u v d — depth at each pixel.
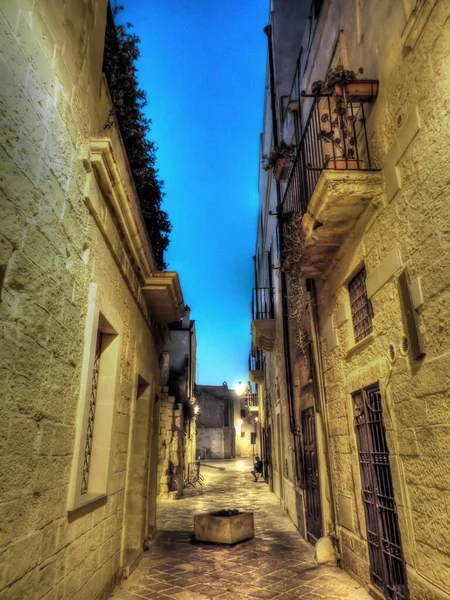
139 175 5.99
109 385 4.28
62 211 2.82
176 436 13.51
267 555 5.89
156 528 7.65
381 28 4.06
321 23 6.27
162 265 7.46
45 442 2.51
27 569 2.24
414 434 3.33
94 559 3.58
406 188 3.54
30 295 2.32
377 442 4.17
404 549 3.45
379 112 4.12
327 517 5.66
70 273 2.98
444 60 2.95
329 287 5.74
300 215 5.40
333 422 5.51
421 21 3.21
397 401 3.62
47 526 2.53
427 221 3.18
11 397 2.09
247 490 14.45
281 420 10.44
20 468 2.18
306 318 6.88
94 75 3.62
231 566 5.36
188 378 17.33
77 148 3.14
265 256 13.89
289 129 8.61
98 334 4.43
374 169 4.05
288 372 8.48
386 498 3.96
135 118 5.57
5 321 2.04
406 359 3.48
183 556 5.89
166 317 7.41
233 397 44.06
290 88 9.68
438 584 2.96
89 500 3.32
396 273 3.68
